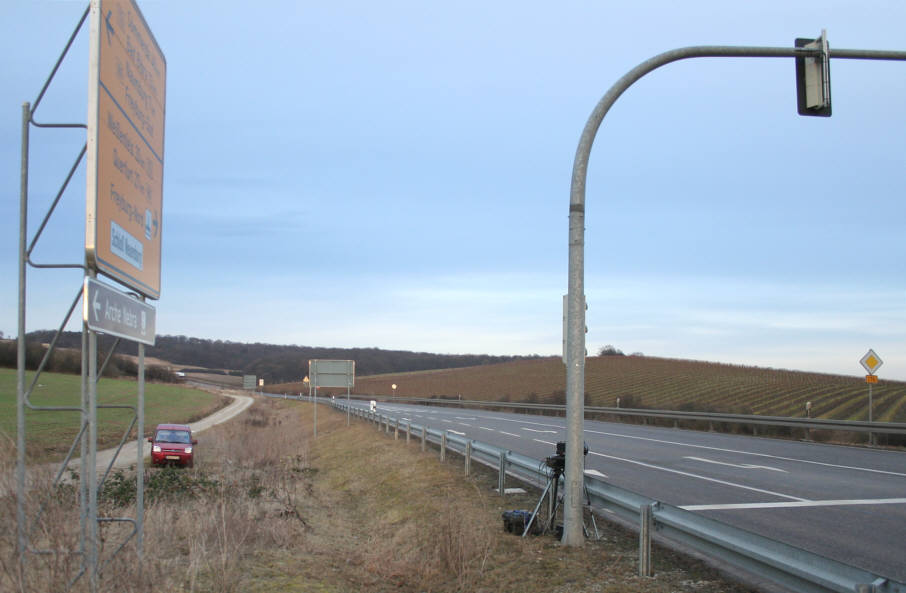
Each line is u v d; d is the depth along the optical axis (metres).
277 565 8.80
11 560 5.66
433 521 10.59
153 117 8.30
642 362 86.62
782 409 39.66
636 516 7.46
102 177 6.22
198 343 173.75
